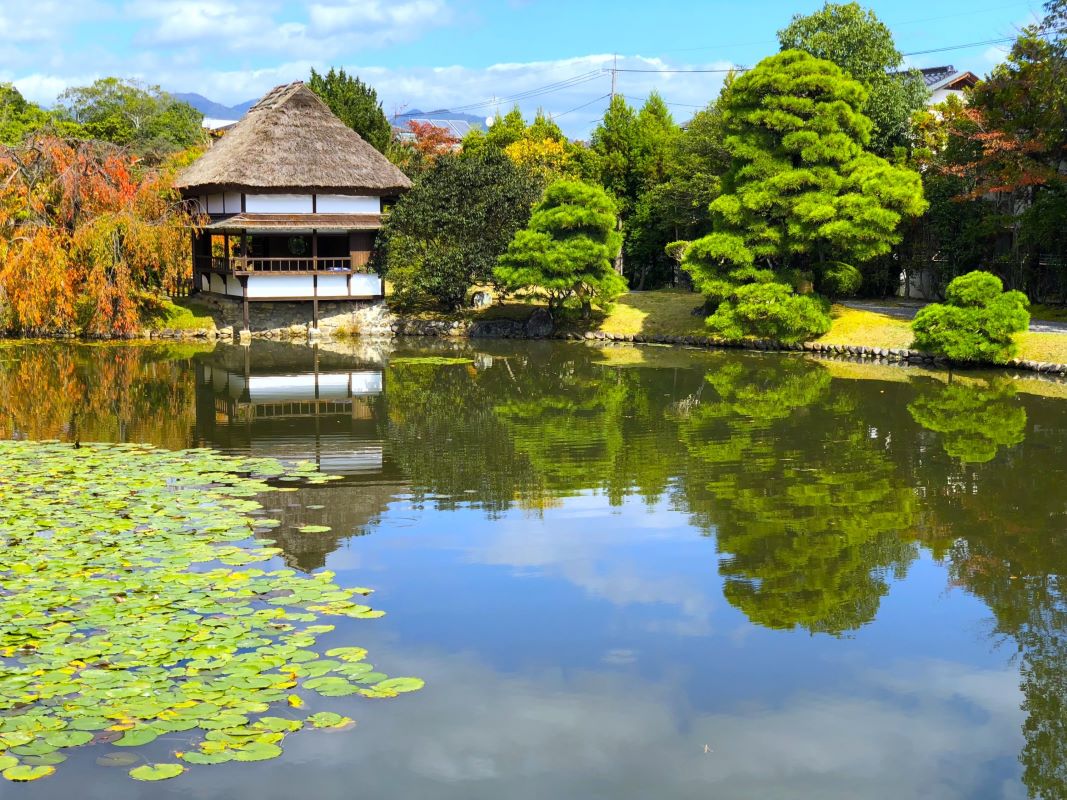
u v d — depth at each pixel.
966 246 31.67
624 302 36.38
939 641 8.08
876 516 11.57
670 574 9.56
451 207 34.16
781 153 29.84
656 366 25.75
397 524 11.04
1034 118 27.73
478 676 7.28
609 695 7.04
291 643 7.41
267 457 14.37
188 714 6.18
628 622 8.35
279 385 22.06
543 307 34.84
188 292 36.72
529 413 18.50
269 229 32.56
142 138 54.94
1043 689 7.23
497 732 6.48
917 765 6.18
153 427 16.73
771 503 12.11
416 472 13.55
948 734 6.58
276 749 5.83
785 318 28.19
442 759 6.13
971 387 21.70
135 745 5.95
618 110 45.22
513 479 13.23
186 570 8.94
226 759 5.68
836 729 6.62
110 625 7.52
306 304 34.53
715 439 16.02
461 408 19.08
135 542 9.68
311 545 10.16
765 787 5.91
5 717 6.07
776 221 30.08
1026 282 30.50
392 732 6.43
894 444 15.59
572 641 7.94
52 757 5.72
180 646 7.19
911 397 20.36
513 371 24.75
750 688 7.19
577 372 24.58
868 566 9.86
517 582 9.26
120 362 25.91
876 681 7.34
